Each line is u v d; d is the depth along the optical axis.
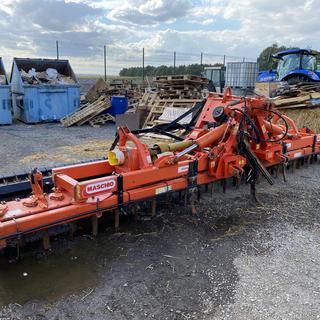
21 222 3.04
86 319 2.72
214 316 2.77
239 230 4.27
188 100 10.62
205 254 3.71
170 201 4.92
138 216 4.55
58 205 3.36
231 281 3.23
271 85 14.85
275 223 4.49
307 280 3.25
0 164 7.06
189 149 4.46
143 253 3.70
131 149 4.08
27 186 4.28
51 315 2.76
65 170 4.03
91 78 27.20
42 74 13.89
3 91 12.66
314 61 15.09
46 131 11.67
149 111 11.45
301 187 5.91
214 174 4.72
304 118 10.66
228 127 4.82
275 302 2.94
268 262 3.55
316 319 2.75
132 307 2.86
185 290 3.09
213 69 25.45
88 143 9.45
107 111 13.84
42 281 3.18
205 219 4.56
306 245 3.92
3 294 2.99
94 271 3.36
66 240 3.90
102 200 3.59
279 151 5.85
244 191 5.60
